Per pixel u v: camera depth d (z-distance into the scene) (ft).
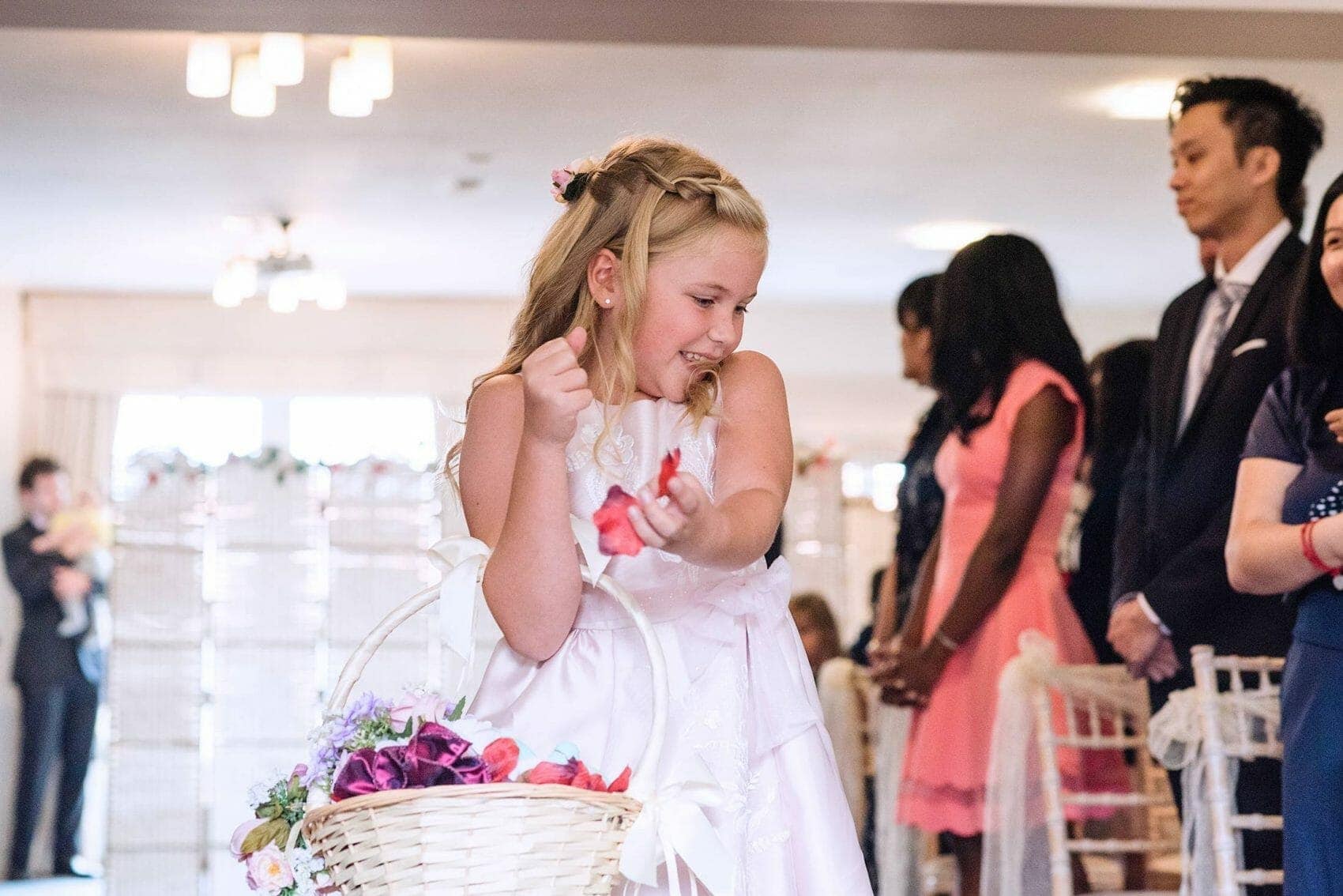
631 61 17.39
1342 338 8.25
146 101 18.81
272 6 12.92
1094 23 13.12
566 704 6.01
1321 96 18.56
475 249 26.78
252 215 24.38
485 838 4.86
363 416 31.12
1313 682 7.86
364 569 25.17
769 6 12.88
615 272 6.33
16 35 16.48
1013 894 10.82
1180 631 10.16
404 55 17.17
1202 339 10.75
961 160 21.52
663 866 5.79
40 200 23.32
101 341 30.04
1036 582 12.13
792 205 24.00
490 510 6.44
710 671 6.07
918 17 13.00
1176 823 12.51
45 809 28.14
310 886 5.20
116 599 24.08
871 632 16.83
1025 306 12.32
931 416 13.69
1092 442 12.78
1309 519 8.16
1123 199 23.63
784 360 31.91
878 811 14.05
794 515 31.94
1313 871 7.72
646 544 5.12
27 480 27.86
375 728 5.29
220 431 30.78
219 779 24.50
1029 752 10.96
